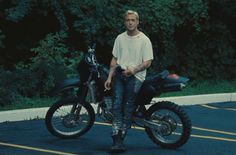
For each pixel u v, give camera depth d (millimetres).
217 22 18000
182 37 17562
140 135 9969
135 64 8430
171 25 15805
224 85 16734
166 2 15773
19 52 15445
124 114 8422
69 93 13203
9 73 13094
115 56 8594
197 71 17422
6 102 12438
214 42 17984
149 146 9055
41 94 13414
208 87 16266
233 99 14953
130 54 8445
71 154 8484
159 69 16297
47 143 9234
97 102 8875
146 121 8688
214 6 17797
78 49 15859
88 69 8883
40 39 15539
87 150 8742
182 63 17234
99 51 15867
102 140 9500
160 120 8703
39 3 14633
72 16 15492
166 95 14289
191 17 16406
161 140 8875
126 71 8305
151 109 8711
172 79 8688
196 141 9516
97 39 15117
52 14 15414
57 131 9516
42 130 10352
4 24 15312
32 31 15664
